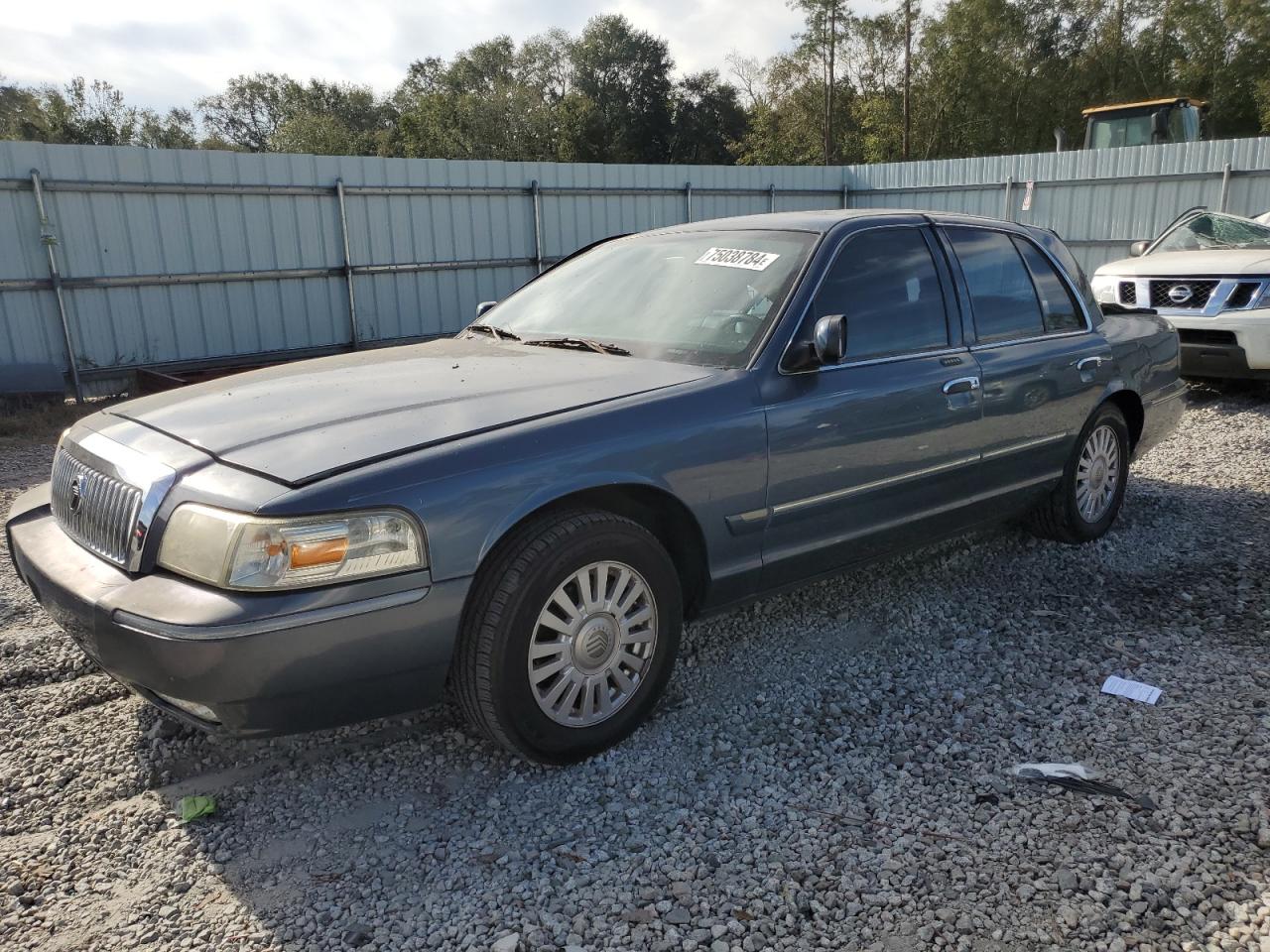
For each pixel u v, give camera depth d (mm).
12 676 3598
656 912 2334
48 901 2412
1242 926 2232
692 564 3287
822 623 4086
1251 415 8141
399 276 14016
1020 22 40469
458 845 2619
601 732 3014
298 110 62344
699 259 3926
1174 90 42312
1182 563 4691
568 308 4070
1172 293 8680
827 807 2754
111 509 2785
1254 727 3127
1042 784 2838
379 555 2518
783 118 48438
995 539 5078
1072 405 4559
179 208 11812
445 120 52906
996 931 2242
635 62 60031
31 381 10469
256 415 2967
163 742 3160
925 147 42906
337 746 3148
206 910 2375
